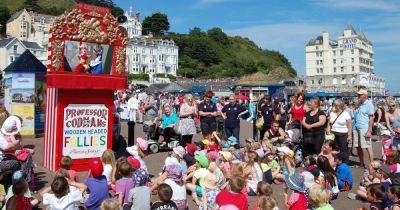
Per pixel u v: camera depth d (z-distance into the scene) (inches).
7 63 3941.9
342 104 499.2
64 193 241.8
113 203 217.5
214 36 7140.8
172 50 5728.3
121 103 1089.4
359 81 4923.7
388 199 257.3
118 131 526.0
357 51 5191.9
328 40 5393.7
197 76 5733.3
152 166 462.6
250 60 6870.1
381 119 657.6
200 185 333.1
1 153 307.1
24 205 236.8
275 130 515.2
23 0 6786.4
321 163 356.5
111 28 445.7
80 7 424.8
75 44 425.1
